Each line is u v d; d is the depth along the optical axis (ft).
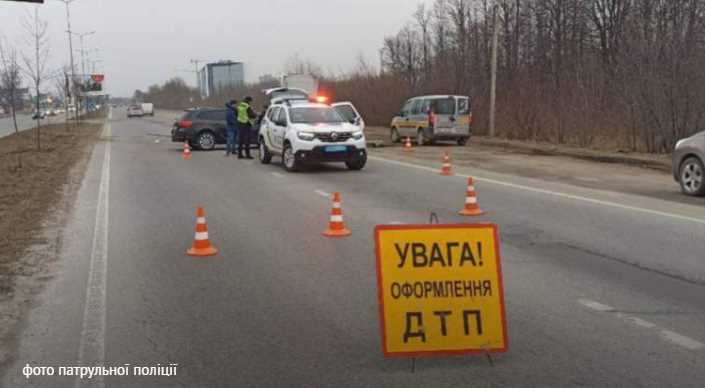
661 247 27.09
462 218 34.40
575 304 19.79
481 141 98.17
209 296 21.06
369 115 167.73
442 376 14.79
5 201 41.60
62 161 71.46
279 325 18.29
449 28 183.21
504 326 15.61
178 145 102.47
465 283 15.56
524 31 147.33
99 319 18.95
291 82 126.62
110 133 144.77
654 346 16.38
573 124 89.51
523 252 26.50
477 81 123.44
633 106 77.05
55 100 280.92
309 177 54.44
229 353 16.33
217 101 344.49
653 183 50.19
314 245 28.30
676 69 71.36
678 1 84.74
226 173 58.34
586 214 35.29
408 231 15.51
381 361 15.71
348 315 19.07
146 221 34.55
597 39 137.49
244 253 26.91
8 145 98.58
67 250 27.86
